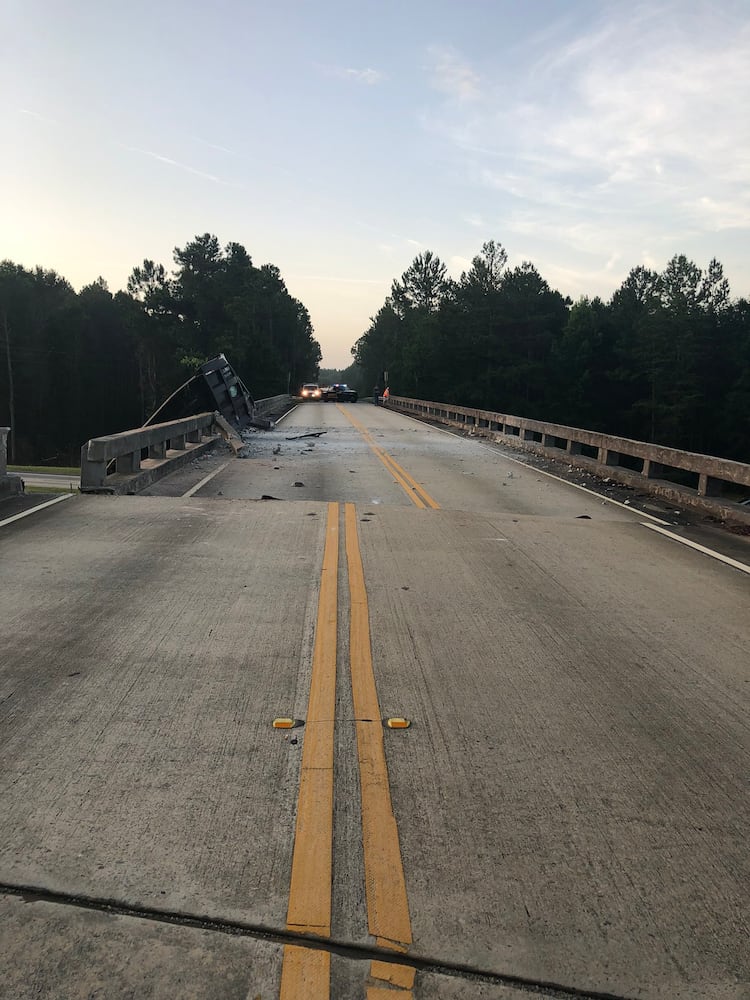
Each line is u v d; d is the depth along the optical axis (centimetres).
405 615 535
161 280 8588
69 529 784
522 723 372
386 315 11594
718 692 422
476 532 855
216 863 255
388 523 879
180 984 206
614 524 973
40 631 477
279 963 215
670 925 236
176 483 1221
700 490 1156
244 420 2367
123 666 425
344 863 258
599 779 321
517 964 218
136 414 8950
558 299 8919
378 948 222
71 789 297
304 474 1421
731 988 213
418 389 8238
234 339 8344
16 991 201
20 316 7550
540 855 268
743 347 6731
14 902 234
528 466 1711
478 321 7612
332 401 6475
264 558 685
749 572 727
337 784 308
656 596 621
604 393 7800
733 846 278
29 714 362
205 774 312
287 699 388
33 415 7944
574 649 482
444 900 243
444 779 316
